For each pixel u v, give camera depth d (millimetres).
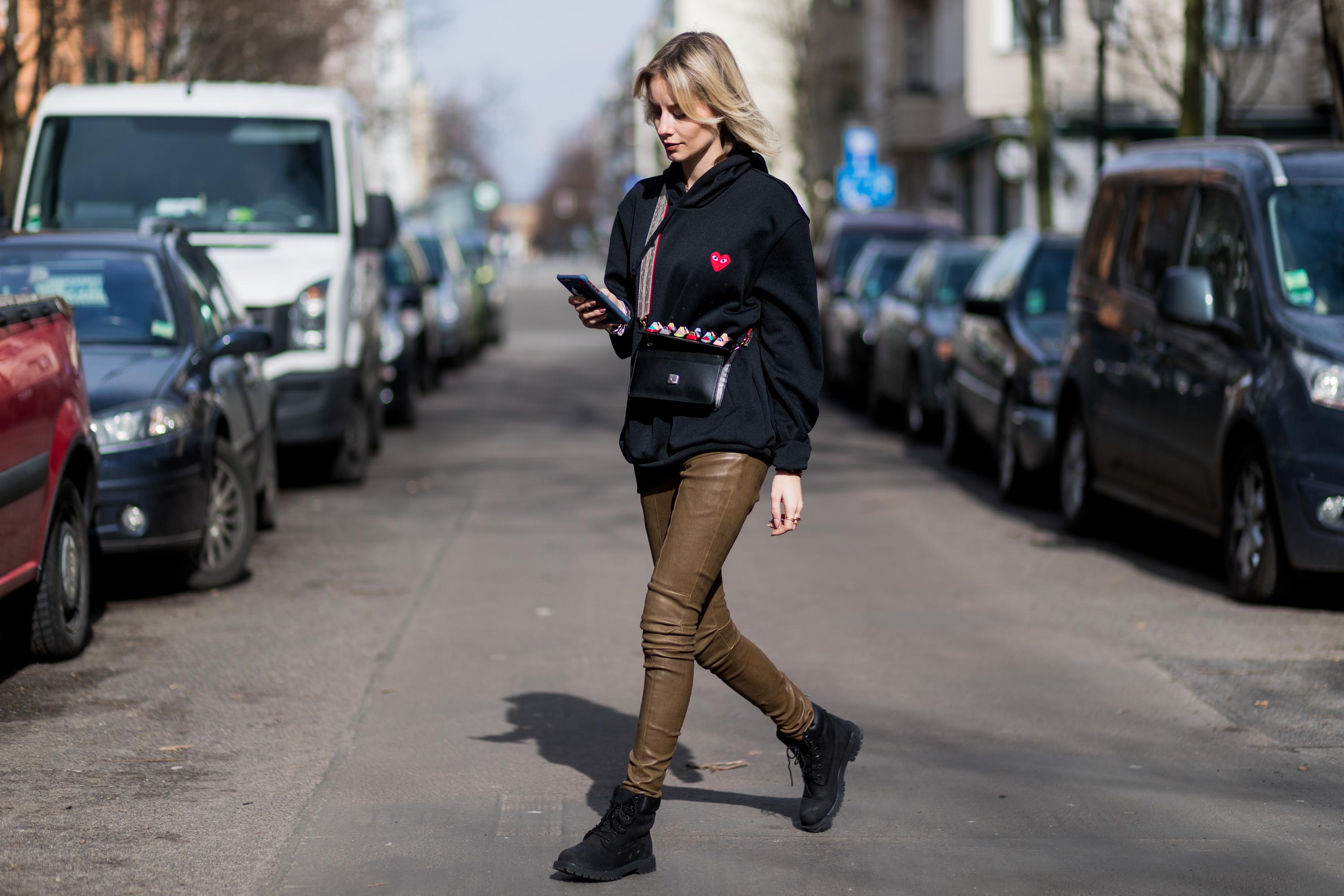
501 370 34750
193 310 11930
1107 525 13641
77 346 9391
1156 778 6914
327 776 6934
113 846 6016
